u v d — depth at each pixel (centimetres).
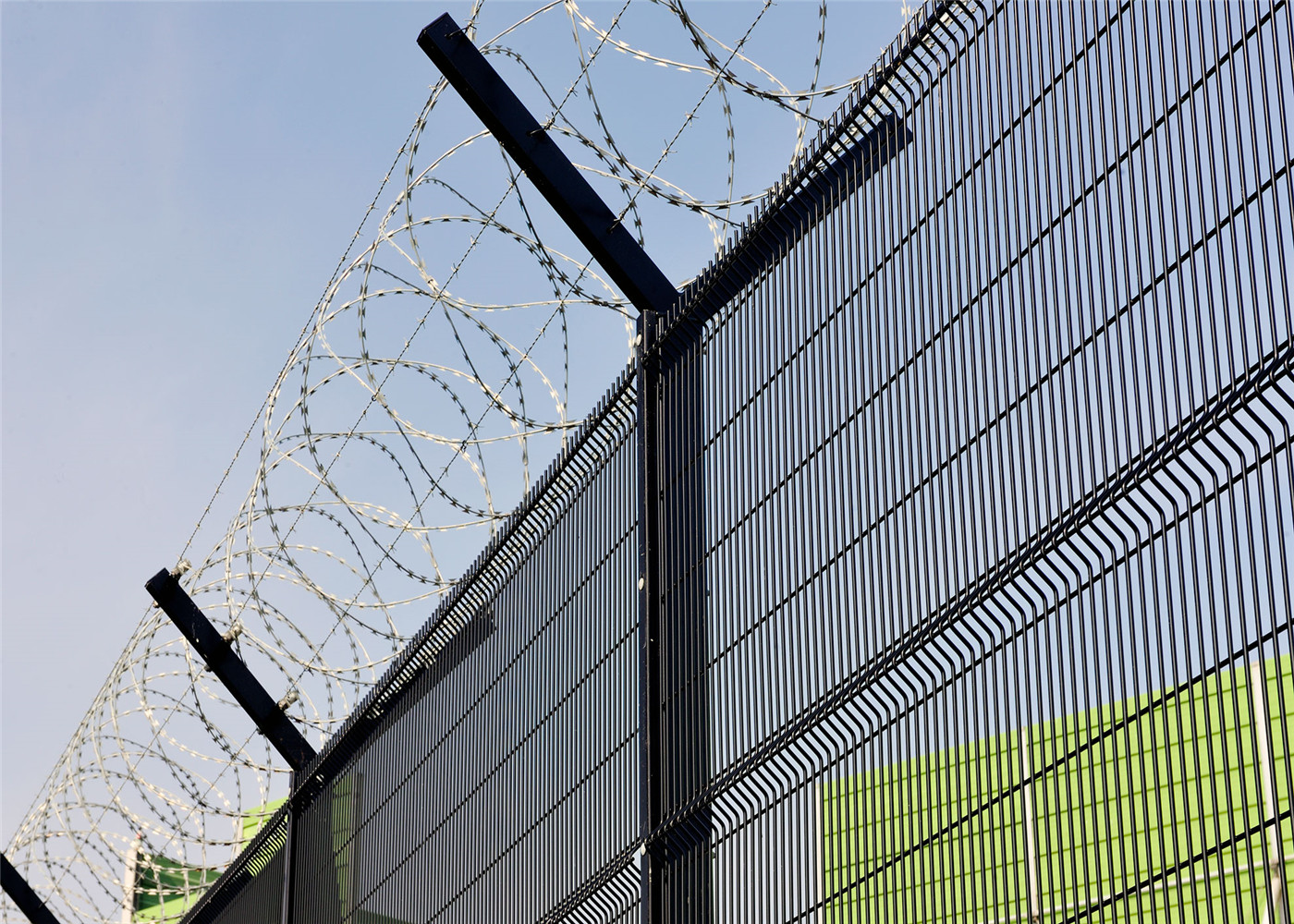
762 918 438
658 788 516
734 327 511
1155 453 314
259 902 985
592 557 600
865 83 441
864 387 423
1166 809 411
